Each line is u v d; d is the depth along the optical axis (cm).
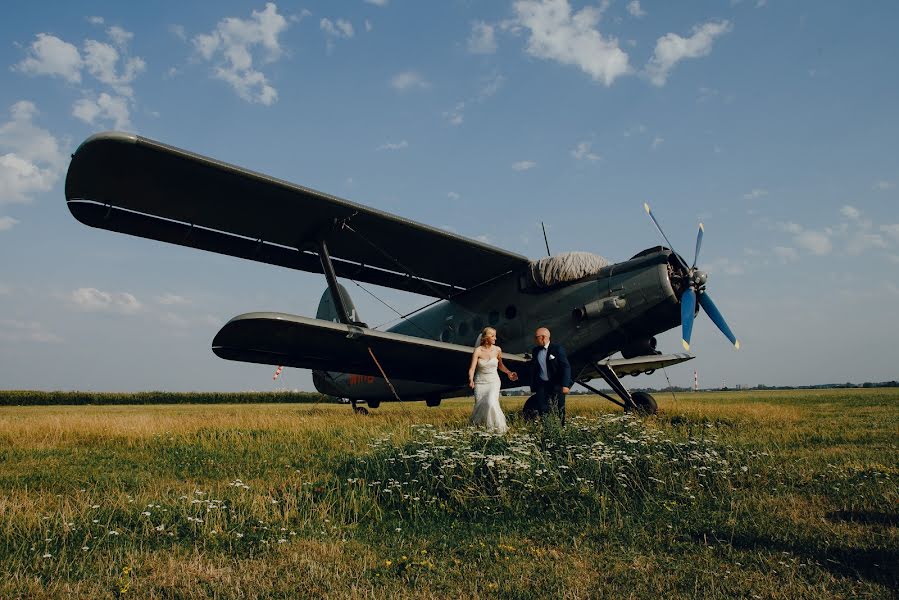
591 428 570
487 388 638
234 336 851
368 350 951
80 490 425
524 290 1084
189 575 243
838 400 2172
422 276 1186
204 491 418
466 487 392
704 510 355
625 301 942
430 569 256
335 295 938
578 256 1025
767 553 270
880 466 483
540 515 358
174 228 923
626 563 261
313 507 362
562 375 665
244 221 936
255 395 4250
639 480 413
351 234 1007
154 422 973
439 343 938
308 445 693
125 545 284
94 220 860
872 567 247
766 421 979
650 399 1079
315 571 250
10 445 718
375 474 440
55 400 3803
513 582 237
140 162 752
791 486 415
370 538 310
